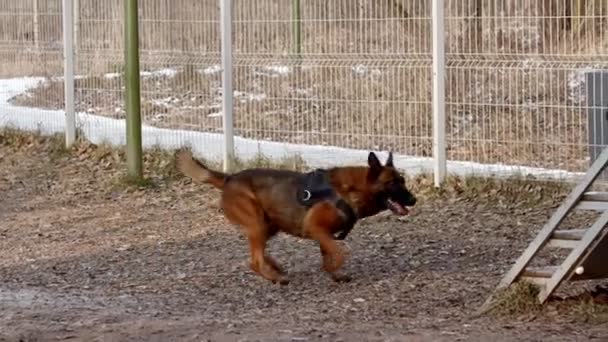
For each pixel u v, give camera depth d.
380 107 14.20
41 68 17.95
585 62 12.81
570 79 12.95
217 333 8.13
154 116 16.16
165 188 14.82
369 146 14.30
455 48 13.54
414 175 13.58
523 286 8.76
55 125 17.73
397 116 14.05
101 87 17.00
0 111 18.56
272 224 10.33
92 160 16.38
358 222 12.51
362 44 14.29
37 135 17.80
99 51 17.00
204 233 12.59
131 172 14.98
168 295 9.96
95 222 13.46
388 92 14.13
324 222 10.02
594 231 8.38
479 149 13.48
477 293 9.48
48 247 12.38
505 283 8.98
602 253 8.62
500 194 12.94
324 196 10.02
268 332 8.15
